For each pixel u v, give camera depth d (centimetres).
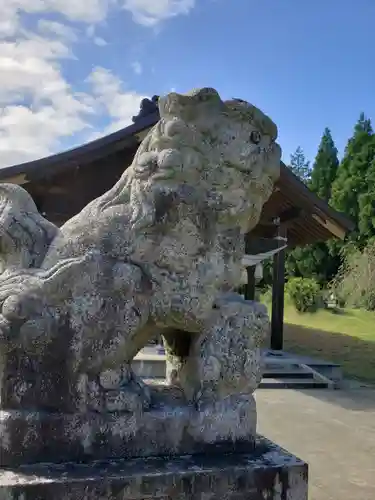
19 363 187
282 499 193
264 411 635
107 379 196
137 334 207
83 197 857
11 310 185
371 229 2031
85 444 188
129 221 205
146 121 836
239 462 195
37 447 184
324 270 2411
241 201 214
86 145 826
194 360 213
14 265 205
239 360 211
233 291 229
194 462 193
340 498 345
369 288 1666
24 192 215
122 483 176
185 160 205
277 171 222
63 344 190
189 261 206
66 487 171
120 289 197
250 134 213
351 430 549
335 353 1274
